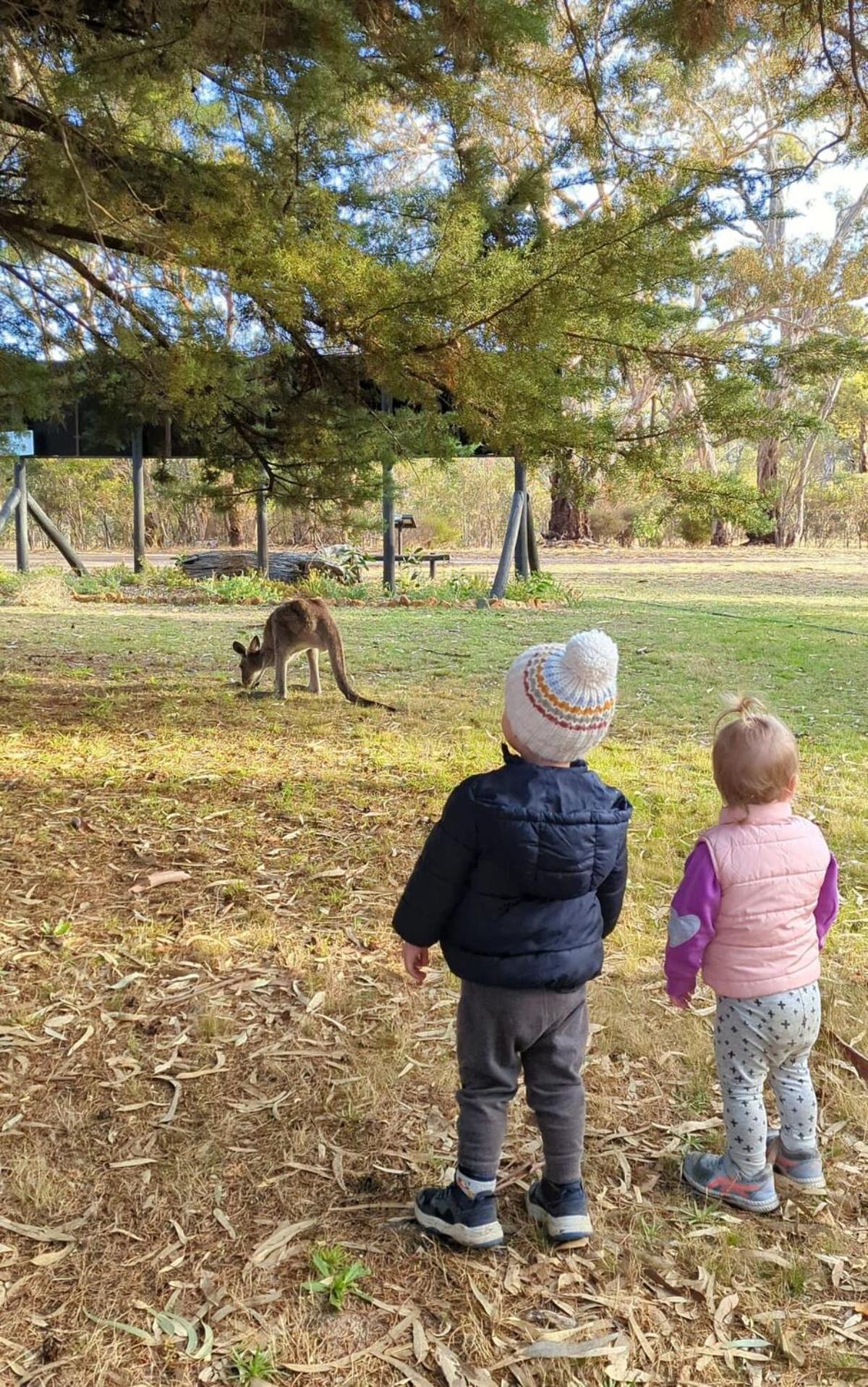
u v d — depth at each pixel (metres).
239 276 6.63
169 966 4.06
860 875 5.12
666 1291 2.46
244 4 5.52
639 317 6.58
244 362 7.62
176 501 9.24
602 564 28.97
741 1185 2.74
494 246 7.38
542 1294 2.43
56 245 7.75
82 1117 3.07
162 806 6.06
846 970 4.11
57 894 4.72
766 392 7.20
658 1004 3.83
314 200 7.01
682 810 6.09
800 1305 2.42
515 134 7.25
